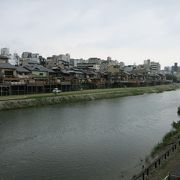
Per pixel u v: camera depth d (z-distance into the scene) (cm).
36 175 2297
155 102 8150
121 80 13762
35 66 9306
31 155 2822
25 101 6291
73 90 9706
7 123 4372
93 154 2850
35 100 6575
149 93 12281
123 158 2709
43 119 4806
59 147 3111
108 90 10662
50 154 2855
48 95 7412
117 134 3762
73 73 10638
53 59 15088
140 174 1784
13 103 5972
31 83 7806
